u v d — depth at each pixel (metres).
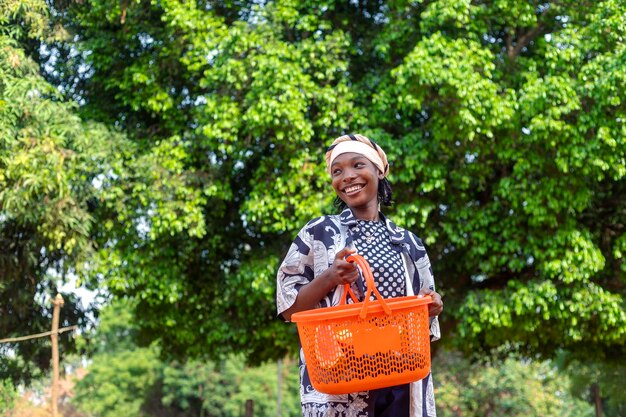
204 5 12.79
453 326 13.50
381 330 3.03
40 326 13.71
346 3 13.21
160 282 12.64
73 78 13.70
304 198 12.12
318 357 3.04
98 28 13.40
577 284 11.91
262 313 13.10
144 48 13.54
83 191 11.91
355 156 3.51
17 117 11.40
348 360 3.01
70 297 13.98
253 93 11.62
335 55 12.05
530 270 12.74
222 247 13.47
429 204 11.78
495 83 11.83
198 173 12.56
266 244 13.88
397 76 11.27
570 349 15.12
